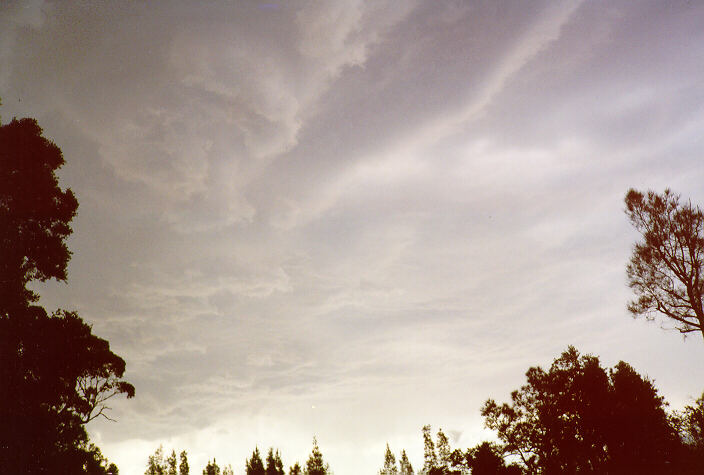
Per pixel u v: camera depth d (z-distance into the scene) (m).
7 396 18.72
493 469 26.86
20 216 21.00
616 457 23.44
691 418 23.97
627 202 21.80
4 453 18.33
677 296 20.52
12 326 19.05
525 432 27.23
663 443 22.52
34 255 21.09
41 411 19.84
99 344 23.55
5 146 20.62
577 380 25.47
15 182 20.66
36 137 21.92
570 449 25.28
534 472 27.25
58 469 20.25
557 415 26.09
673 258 20.42
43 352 20.09
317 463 96.75
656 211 20.73
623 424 23.23
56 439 20.42
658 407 23.58
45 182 21.41
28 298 20.55
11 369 18.98
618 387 24.66
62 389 21.20
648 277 21.03
